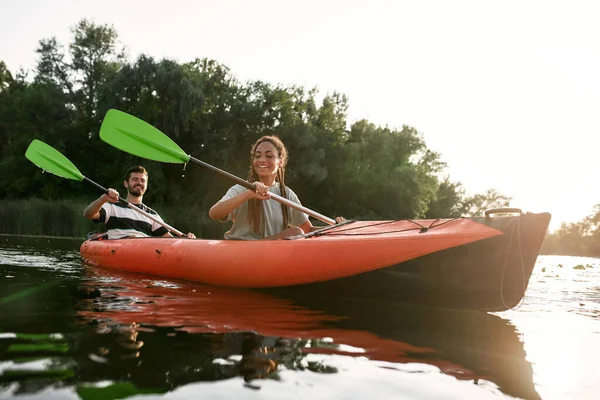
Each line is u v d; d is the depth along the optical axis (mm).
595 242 24094
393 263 2145
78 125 23188
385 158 24703
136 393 890
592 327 1756
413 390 990
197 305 1934
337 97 26453
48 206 12797
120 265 3430
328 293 2320
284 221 2996
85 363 1056
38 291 2189
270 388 953
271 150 3000
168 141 3090
